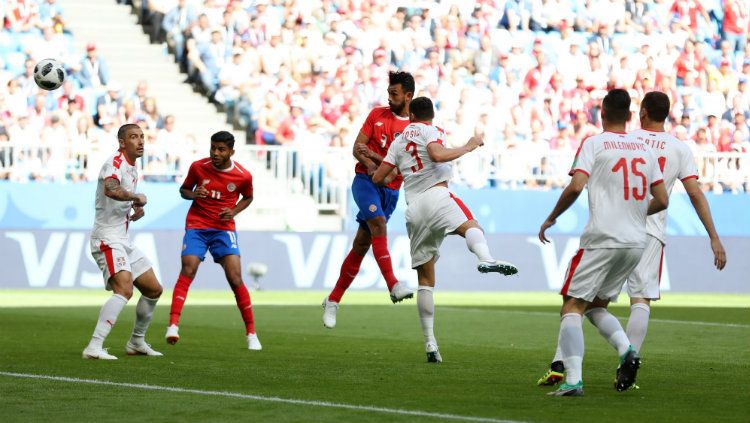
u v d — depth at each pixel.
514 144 93.25
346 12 97.75
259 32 94.06
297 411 25.75
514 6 102.62
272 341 43.88
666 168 31.86
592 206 28.31
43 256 79.19
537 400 27.73
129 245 37.09
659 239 32.25
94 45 87.69
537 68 98.62
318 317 57.38
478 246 34.41
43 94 84.94
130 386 29.73
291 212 84.38
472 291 86.94
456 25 99.44
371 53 96.75
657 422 24.70
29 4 89.94
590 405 27.03
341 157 85.25
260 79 92.19
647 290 32.22
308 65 93.81
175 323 39.16
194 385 30.09
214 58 92.69
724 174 92.25
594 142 28.36
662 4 106.81
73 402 26.91
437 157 34.88
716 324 55.69
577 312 28.66
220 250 40.06
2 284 78.69
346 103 92.31
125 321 52.72
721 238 90.44
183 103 91.94
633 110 101.69
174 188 82.25
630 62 103.00
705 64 105.06
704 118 102.31
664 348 43.22
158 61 96.19
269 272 82.62
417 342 44.19
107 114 85.12
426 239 36.00
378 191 39.56
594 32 104.25
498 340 45.81
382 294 80.56
